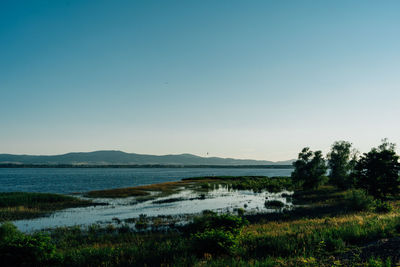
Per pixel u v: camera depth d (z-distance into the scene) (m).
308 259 7.96
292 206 34.75
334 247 9.98
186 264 8.59
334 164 52.81
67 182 95.81
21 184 84.75
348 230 11.86
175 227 21.95
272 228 17.03
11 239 10.81
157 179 121.69
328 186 59.50
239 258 9.47
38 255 9.88
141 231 20.61
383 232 11.23
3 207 31.97
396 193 32.00
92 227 21.81
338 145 52.88
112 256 10.76
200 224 16.41
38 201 36.34
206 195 49.34
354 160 50.91
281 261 8.27
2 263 9.44
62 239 17.84
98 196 45.47
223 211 30.97
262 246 11.12
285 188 63.38
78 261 10.35
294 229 14.58
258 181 80.06
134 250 11.39
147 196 46.38
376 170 32.44
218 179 95.75
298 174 52.84
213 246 10.41
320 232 11.95
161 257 10.11
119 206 35.28
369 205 26.58
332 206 32.03
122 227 21.98
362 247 9.67
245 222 15.27
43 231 20.92
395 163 32.16
